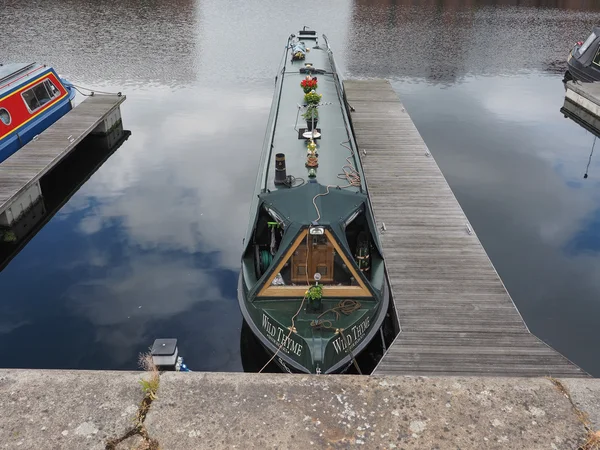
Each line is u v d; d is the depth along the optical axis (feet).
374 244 35.45
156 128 71.72
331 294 31.22
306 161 38.99
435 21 127.34
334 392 8.70
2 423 8.04
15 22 113.80
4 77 59.47
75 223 50.01
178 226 49.19
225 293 40.01
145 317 37.42
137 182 57.77
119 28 113.70
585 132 73.92
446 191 49.14
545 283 42.45
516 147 68.80
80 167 61.16
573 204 54.95
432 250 40.52
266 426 8.14
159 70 92.43
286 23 124.57
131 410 8.32
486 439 7.97
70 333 35.81
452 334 32.12
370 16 131.85
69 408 8.30
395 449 7.83
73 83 84.74
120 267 43.16
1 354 33.81
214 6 139.74
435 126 74.74
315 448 7.85
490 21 127.85
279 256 30.71
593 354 35.04
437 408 8.46
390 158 55.77
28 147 56.39
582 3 148.05
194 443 7.88
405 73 94.32
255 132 70.54
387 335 35.99
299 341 28.45
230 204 52.95
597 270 44.16
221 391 8.67
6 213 46.75
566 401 8.57
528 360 30.22
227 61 97.91
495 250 46.83
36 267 43.34
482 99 84.79
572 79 94.27
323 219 30.89
